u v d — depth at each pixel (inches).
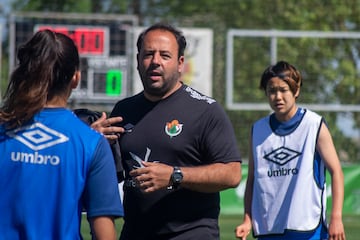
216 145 535.8
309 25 2218.3
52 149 404.5
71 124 410.9
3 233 400.2
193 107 544.1
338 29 2235.5
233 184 533.3
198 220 540.7
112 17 1755.7
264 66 1868.8
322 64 1868.8
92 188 408.2
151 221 541.6
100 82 1732.3
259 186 680.4
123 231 557.3
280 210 669.3
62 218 400.2
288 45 1857.8
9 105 408.8
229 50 1808.6
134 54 1750.7
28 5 2529.5
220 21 2017.7
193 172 512.1
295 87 671.1
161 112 546.0
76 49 421.7
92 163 407.8
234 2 2183.8
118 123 553.3
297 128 669.3
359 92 1876.2
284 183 669.3
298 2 2219.5
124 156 548.7
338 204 658.2
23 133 407.5
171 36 546.0
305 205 661.3
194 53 1772.9
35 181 401.7
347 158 1919.3
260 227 681.0
